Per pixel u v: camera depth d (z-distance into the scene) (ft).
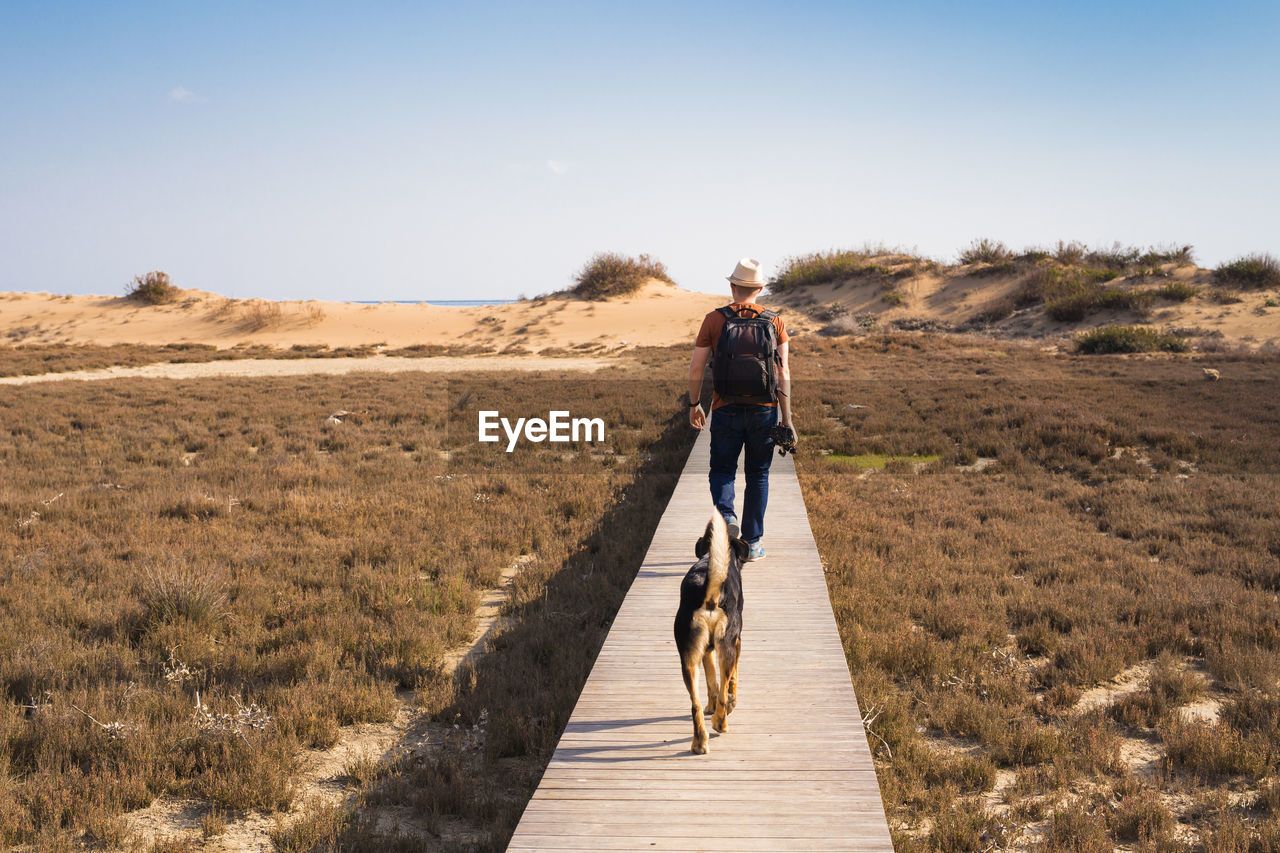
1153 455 46.88
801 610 20.38
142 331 167.22
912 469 46.14
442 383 92.68
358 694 19.66
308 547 31.48
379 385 90.68
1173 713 18.81
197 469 46.19
